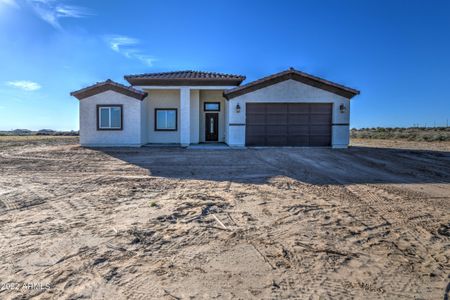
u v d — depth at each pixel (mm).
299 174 10672
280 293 3277
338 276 3641
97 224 5352
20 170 11398
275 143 18828
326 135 18938
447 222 5535
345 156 15266
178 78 20078
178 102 21953
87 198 7203
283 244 4551
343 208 6398
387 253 4262
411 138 31281
